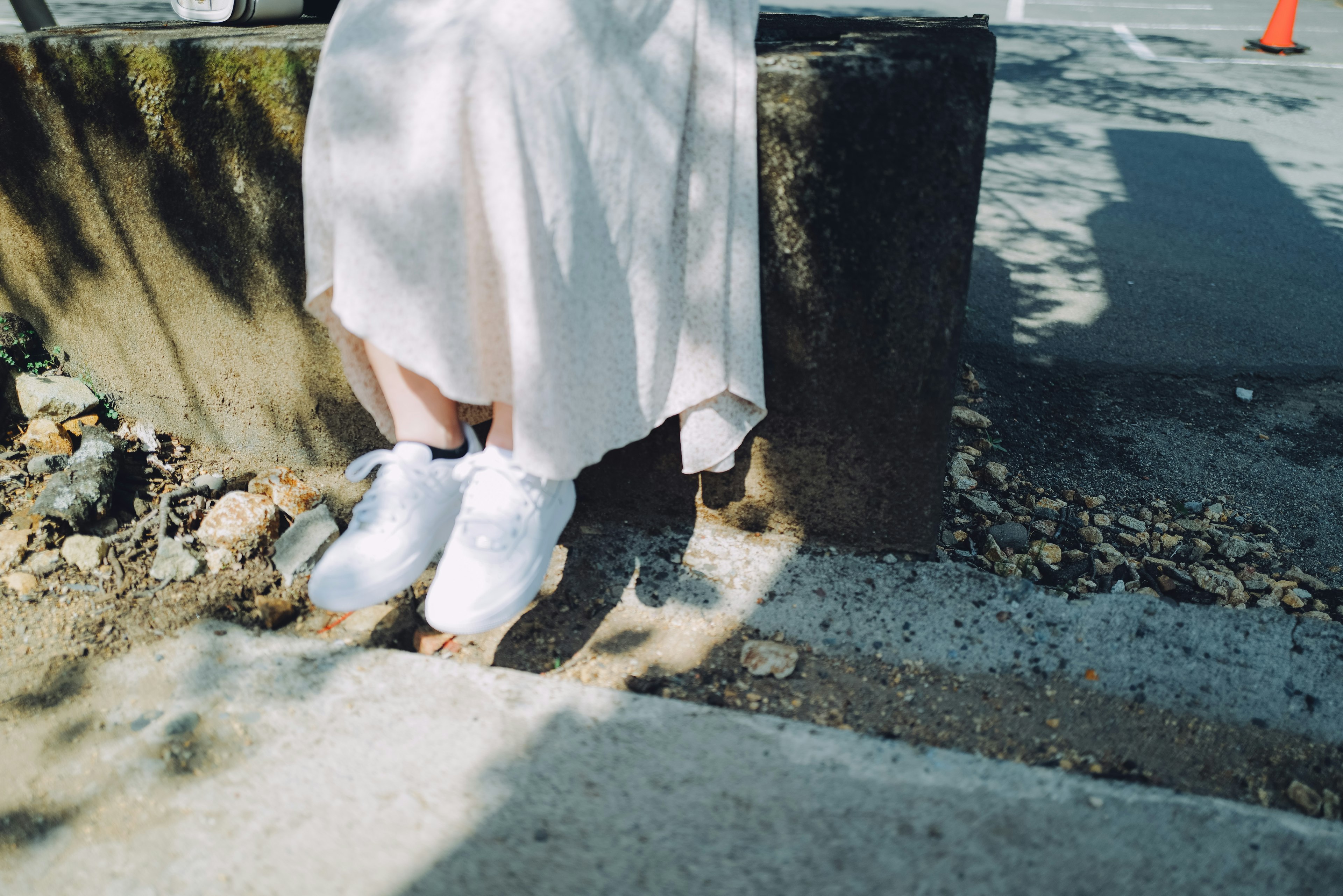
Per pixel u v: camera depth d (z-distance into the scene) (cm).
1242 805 126
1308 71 759
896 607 167
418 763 132
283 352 193
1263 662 156
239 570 179
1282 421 259
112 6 674
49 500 185
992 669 156
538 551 141
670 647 161
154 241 189
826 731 136
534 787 128
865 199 145
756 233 145
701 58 136
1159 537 208
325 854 119
